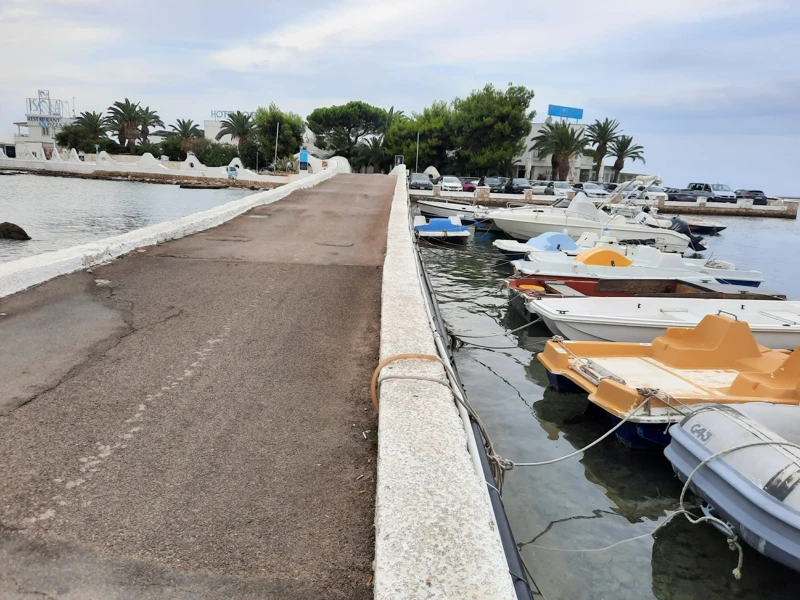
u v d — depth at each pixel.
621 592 4.29
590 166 72.19
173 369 4.58
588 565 4.57
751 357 7.17
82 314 5.80
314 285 7.72
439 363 4.20
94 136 79.69
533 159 69.94
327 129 71.44
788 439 5.09
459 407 3.75
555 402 7.84
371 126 72.12
